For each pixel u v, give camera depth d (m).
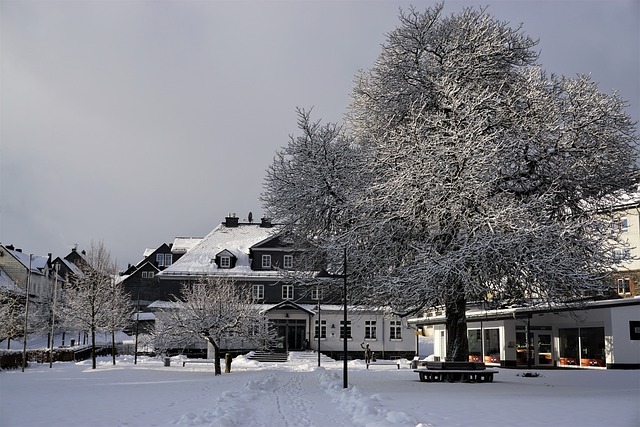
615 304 38.66
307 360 59.31
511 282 26.39
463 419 14.23
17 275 90.62
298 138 30.36
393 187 26.16
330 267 29.75
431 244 26.25
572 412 15.68
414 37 30.78
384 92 30.77
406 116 29.70
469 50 29.91
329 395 22.70
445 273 24.12
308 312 65.44
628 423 13.58
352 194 28.50
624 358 38.41
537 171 28.09
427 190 25.89
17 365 49.84
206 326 41.28
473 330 50.28
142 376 38.59
